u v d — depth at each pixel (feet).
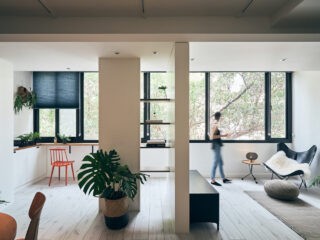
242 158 18.33
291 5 7.04
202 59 12.76
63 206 12.07
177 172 9.22
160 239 8.77
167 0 7.09
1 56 11.42
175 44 9.11
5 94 11.60
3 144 11.44
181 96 9.16
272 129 18.71
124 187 9.31
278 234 9.22
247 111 18.72
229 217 10.85
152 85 18.26
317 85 15.78
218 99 18.67
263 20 8.25
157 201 12.98
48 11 7.61
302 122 17.30
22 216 10.78
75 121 18.21
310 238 8.86
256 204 12.51
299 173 14.66
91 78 18.22
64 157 17.99
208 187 10.41
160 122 11.30
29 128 17.48
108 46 9.70
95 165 9.66
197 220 9.51
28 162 15.84
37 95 17.74
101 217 10.74
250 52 11.42
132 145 11.39
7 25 8.04
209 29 8.23
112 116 11.39
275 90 18.71
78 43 9.33
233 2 7.26
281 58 12.53
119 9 7.66
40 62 12.76
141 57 11.46
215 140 16.33
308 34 8.31
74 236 8.96
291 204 12.37
